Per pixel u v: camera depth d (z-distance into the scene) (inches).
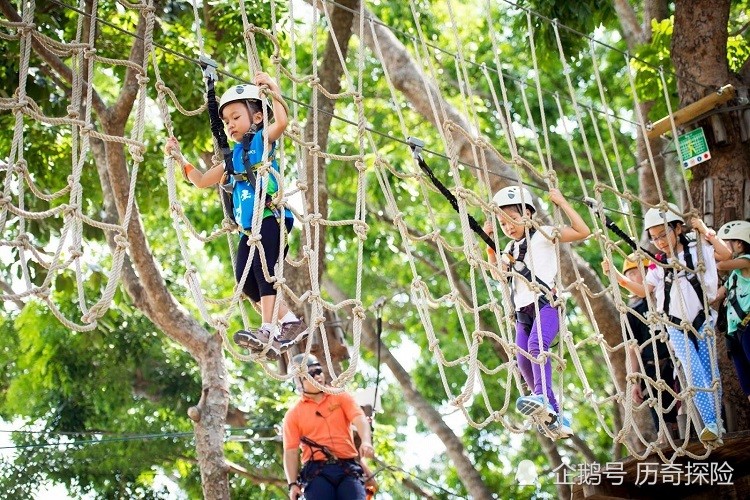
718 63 485.4
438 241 323.9
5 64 490.9
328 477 379.6
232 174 286.0
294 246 716.0
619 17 653.3
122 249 259.6
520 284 353.4
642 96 561.9
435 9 794.2
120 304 561.0
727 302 395.2
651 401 362.9
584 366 842.2
